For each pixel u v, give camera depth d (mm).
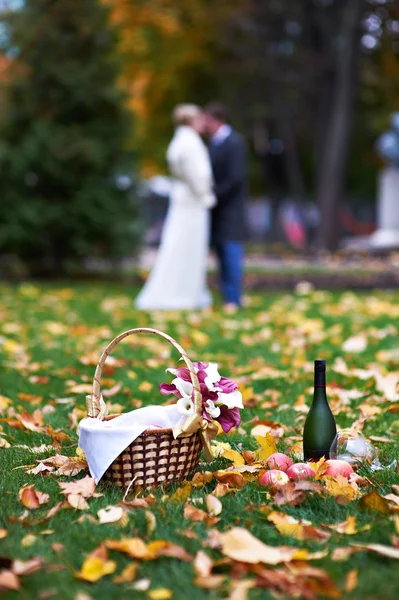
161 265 10922
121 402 5066
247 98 29500
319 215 25344
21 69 16125
